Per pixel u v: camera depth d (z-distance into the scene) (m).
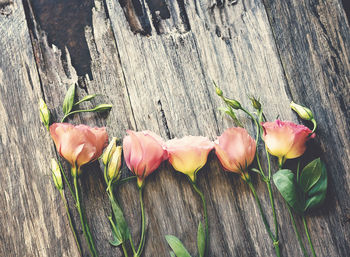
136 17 1.12
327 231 1.08
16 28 1.13
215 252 1.08
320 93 1.09
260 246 1.08
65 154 1.07
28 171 1.10
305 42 1.10
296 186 1.07
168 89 1.11
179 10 1.12
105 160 1.07
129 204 1.09
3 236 1.09
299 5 1.11
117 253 1.09
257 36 1.11
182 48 1.12
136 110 1.11
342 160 1.08
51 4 1.13
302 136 1.06
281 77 1.10
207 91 1.11
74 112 1.10
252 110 1.10
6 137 1.11
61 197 1.10
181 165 1.06
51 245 1.09
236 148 1.06
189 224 1.09
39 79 1.12
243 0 1.12
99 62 1.12
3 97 1.12
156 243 1.08
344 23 1.10
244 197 1.09
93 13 1.13
